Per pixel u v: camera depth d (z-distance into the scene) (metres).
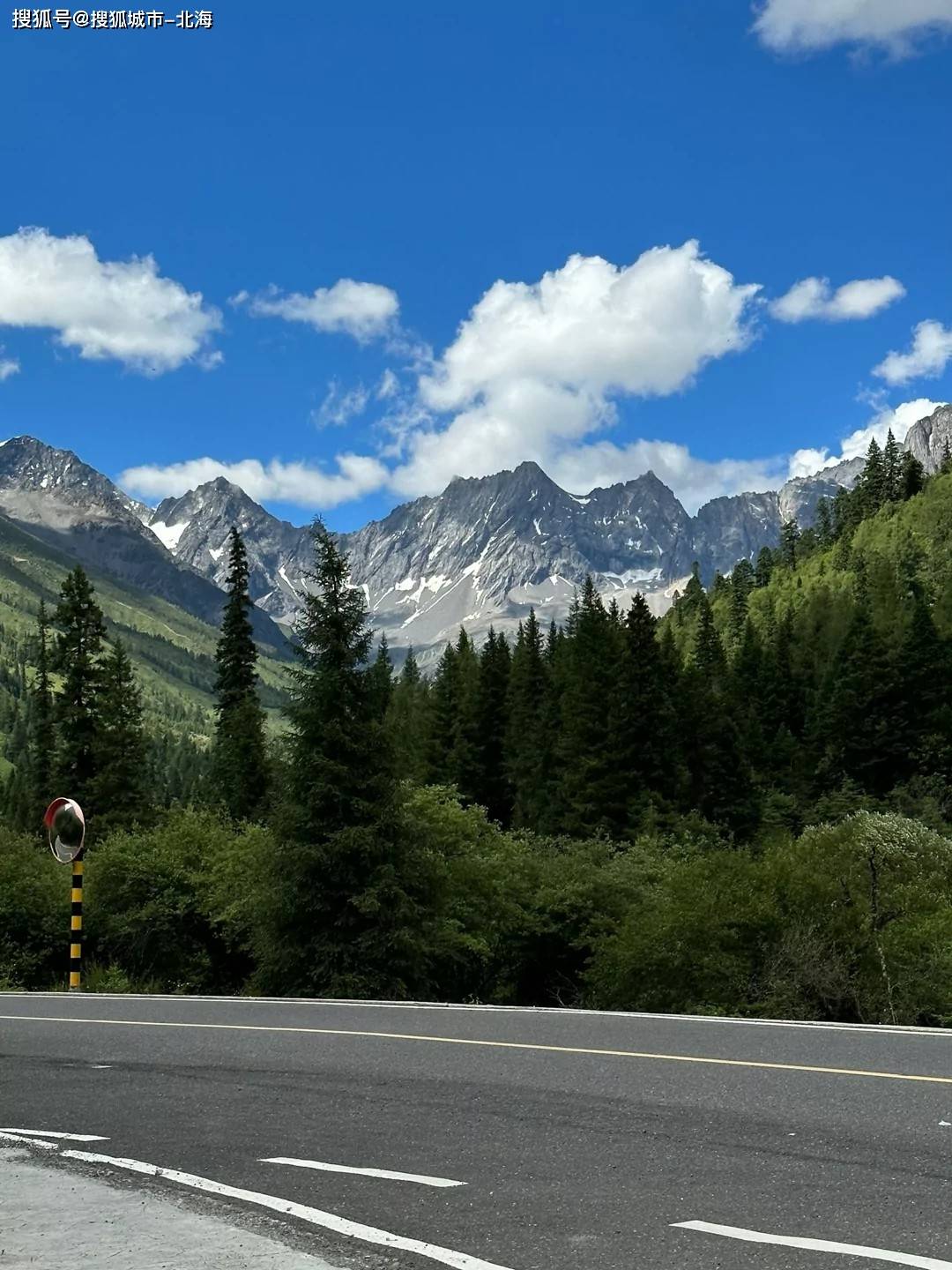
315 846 29.28
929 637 91.88
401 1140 7.72
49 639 74.94
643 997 28.28
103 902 34.69
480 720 91.69
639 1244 5.42
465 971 34.94
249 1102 9.16
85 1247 5.50
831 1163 6.86
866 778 86.50
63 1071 10.88
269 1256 5.33
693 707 76.06
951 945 25.83
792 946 26.67
